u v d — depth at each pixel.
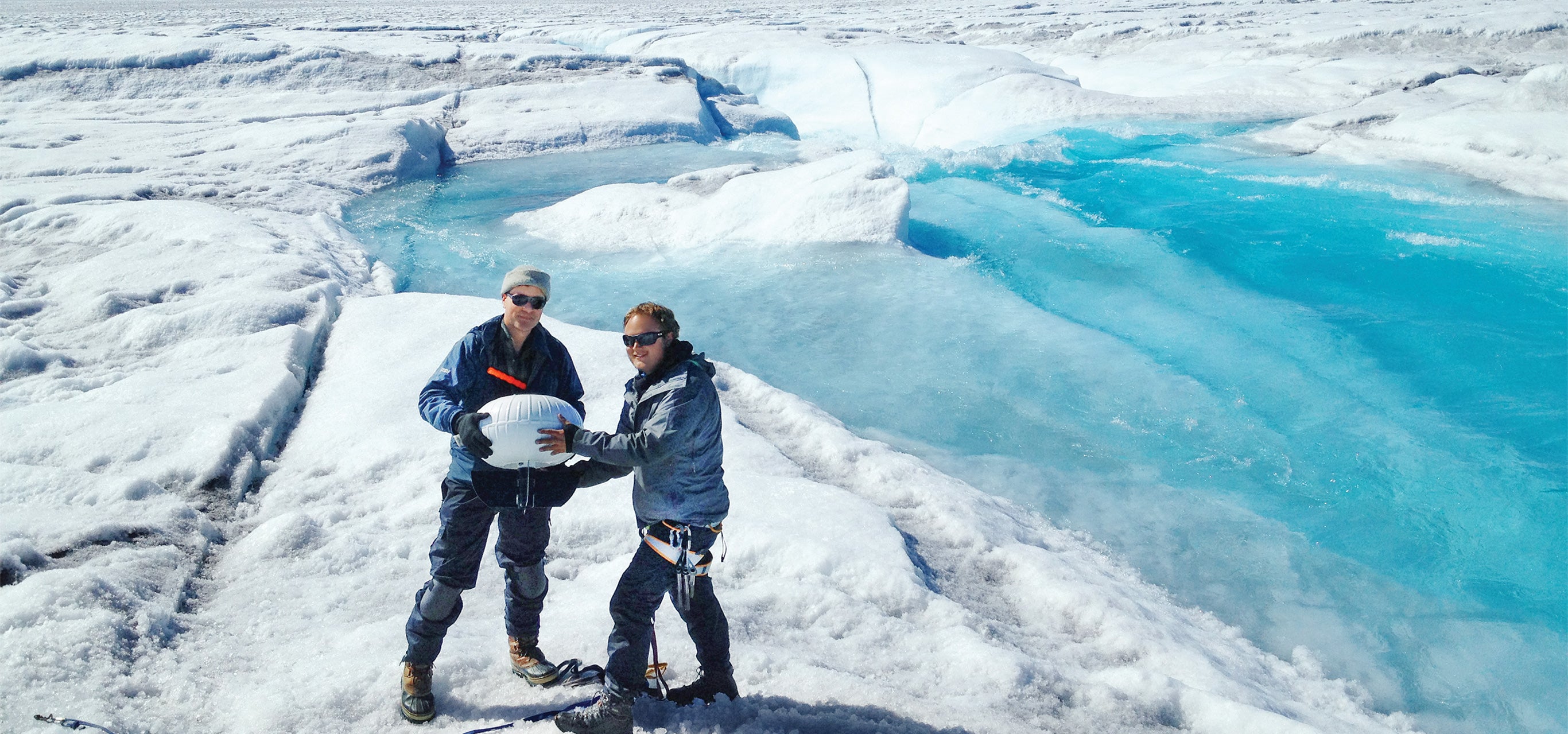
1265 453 5.57
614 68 22.64
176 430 4.83
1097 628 3.57
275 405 5.32
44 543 3.56
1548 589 4.27
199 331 6.60
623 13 72.00
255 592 3.49
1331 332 7.58
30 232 9.83
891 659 3.18
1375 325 7.71
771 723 2.70
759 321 7.84
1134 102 22.53
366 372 5.99
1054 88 22.69
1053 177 14.63
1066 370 6.74
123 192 11.49
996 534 4.29
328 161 14.57
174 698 2.74
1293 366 6.88
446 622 2.59
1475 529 4.75
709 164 16.16
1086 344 7.21
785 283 8.84
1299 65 26.88
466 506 2.52
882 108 24.58
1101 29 37.31
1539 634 3.96
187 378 5.64
